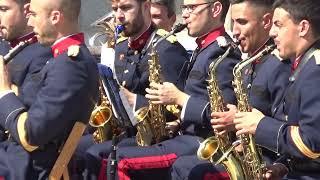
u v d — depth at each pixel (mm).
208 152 13188
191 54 16453
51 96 11672
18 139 11820
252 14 13469
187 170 13500
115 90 14336
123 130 14992
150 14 15883
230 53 14086
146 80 15562
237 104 13477
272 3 13414
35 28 12180
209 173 13305
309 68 11352
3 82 12117
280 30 11641
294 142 11328
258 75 13117
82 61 11906
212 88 13641
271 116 12820
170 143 14273
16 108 11891
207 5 14703
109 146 14570
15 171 12016
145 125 14883
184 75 15328
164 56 15219
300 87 11391
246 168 12766
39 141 11758
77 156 14211
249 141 12609
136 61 15750
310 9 11406
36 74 12500
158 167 14039
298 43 11555
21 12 13961
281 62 12836
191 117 14234
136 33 15781
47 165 12055
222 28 14781
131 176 14117
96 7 25422
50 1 12016
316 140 11117
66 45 12016
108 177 14086
